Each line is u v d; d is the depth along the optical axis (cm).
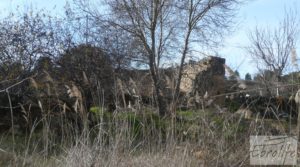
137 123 649
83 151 556
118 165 548
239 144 593
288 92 606
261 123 592
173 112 640
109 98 970
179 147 587
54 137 648
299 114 571
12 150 638
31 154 612
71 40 1268
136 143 607
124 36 1936
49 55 1216
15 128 884
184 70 1531
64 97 947
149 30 2231
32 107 941
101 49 1312
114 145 565
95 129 628
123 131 585
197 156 579
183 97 678
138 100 666
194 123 615
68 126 696
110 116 639
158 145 595
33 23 1254
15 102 1024
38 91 948
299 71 616
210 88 677
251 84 648
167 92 750
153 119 654
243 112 612
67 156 571
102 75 1208
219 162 575
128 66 1428
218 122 614
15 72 1114
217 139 592
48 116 754
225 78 676
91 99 970
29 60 1174
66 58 1213
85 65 1211
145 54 2147
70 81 1125
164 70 973
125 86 708
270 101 602
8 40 1179
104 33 1510
